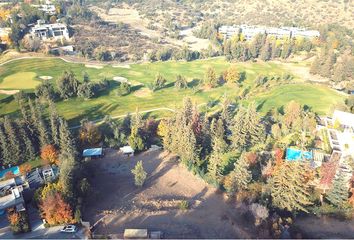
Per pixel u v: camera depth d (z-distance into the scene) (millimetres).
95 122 145500
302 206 95125
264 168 107938
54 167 113188
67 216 86312
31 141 118688
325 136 134625
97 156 121688
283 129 135375
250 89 187750
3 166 115062
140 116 139000
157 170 116438
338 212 93938
